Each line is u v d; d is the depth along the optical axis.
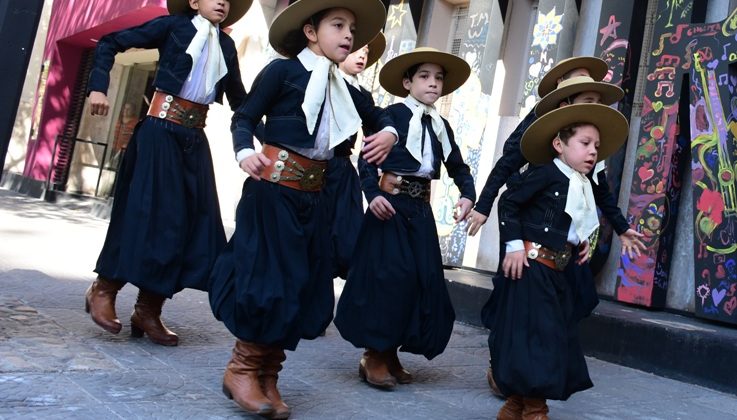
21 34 3.45
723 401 4.10
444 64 3.87
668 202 5.62
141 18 11.40
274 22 2.91
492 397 3.66
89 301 3.90
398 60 3.84
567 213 3.04
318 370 3.86
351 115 2.95
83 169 14.67
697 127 5.30
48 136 14.97
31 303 4.45
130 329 4.14
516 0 7.48
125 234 3.78
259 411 2.72
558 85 4.06
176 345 3.91
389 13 8.38
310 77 2.86
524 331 2.98
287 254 2.80
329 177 4.59
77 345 3.59
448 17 8.30
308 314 2.93
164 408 2.78
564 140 3.13
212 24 4.03
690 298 5.63
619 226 3.65
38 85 15.77
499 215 3.17
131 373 3.22
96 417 2.56
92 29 12.99
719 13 5.73
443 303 3.80
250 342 2.77
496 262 7.19
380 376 3.61
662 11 5.73
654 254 5.55
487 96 7.25
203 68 3.96
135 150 3.99
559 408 3.57
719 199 5.10
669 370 4.64
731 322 4.93
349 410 3.11
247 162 2.67
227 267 2.86
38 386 2.84
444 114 8.07
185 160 3.97
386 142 2.87
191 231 3.99
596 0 6.66
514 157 3.72
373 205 3.60
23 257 6.33
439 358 4.60
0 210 10.66
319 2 2.86
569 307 3.10
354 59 4.66
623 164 6.13
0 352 3.24
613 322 5.00
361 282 3.74
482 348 5.06
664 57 5.67
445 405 3.41
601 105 3.05
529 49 7.31
